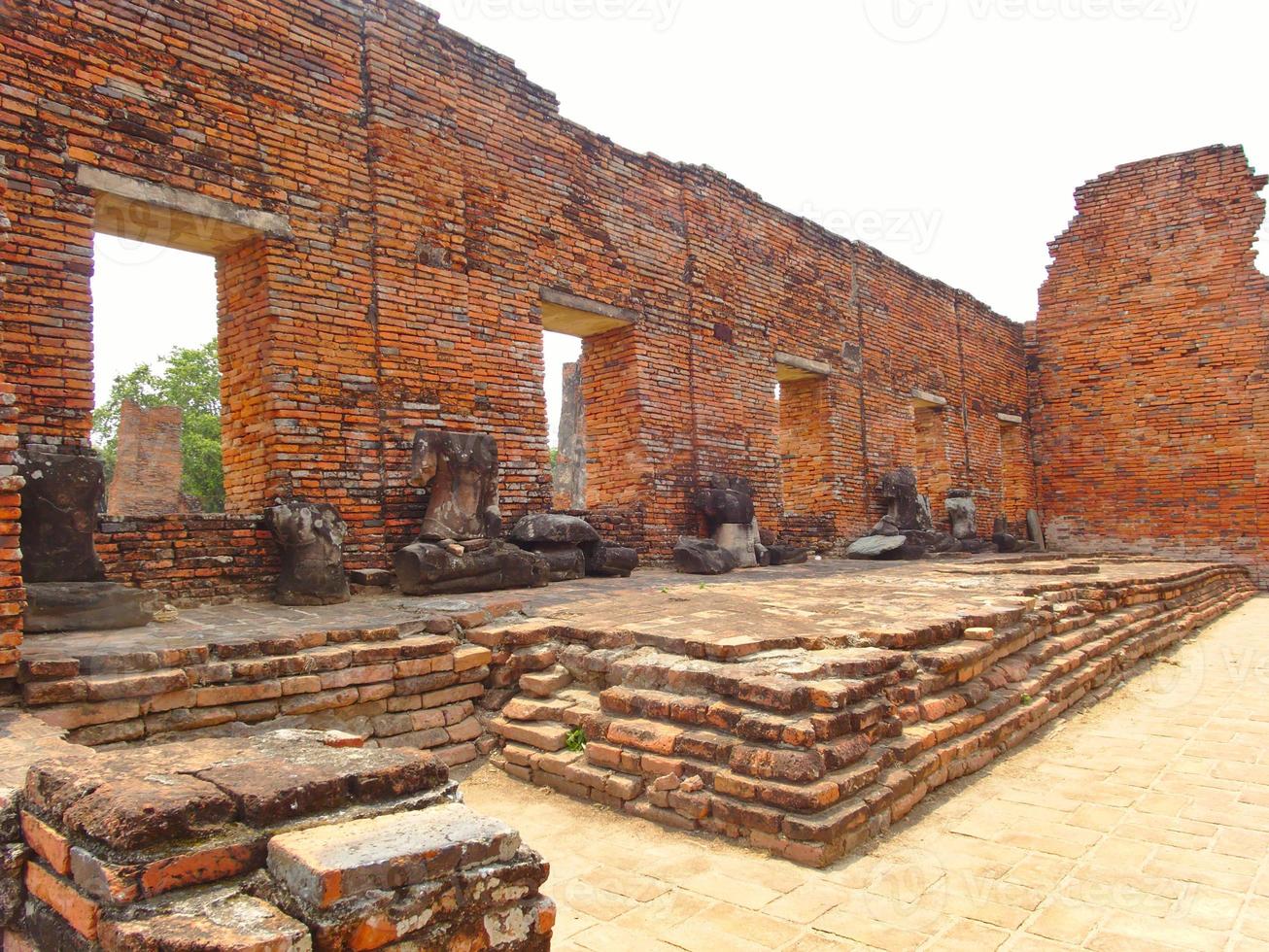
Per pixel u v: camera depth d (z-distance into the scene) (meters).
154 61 7.93
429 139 10.09
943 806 5.12
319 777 2.83
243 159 8.48
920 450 20.78
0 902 2.93
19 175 7.07
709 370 14.02
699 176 14.09
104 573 6.84
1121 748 6.32
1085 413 22.84
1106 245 22.52
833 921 3.77
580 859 4.47
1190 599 13.43
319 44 9.19
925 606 7.82
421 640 6.34
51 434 7.09
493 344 10.66
